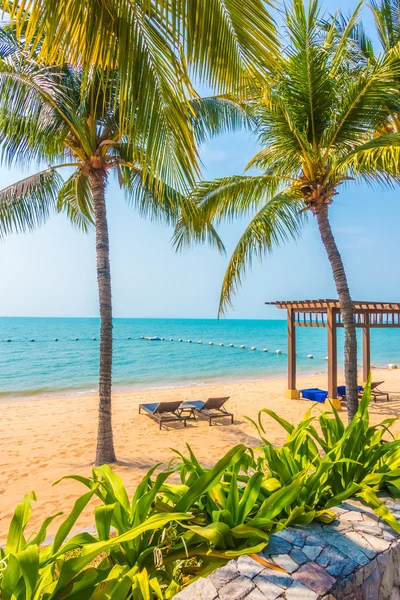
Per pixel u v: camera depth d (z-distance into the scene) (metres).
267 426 9.31
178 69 2.29
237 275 8.60
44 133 5.78
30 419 10.60
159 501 1.97
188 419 10.26
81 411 11.74
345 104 6.01
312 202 7.00
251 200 7.79
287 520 1.87
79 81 5.85
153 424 9.72
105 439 6.70
